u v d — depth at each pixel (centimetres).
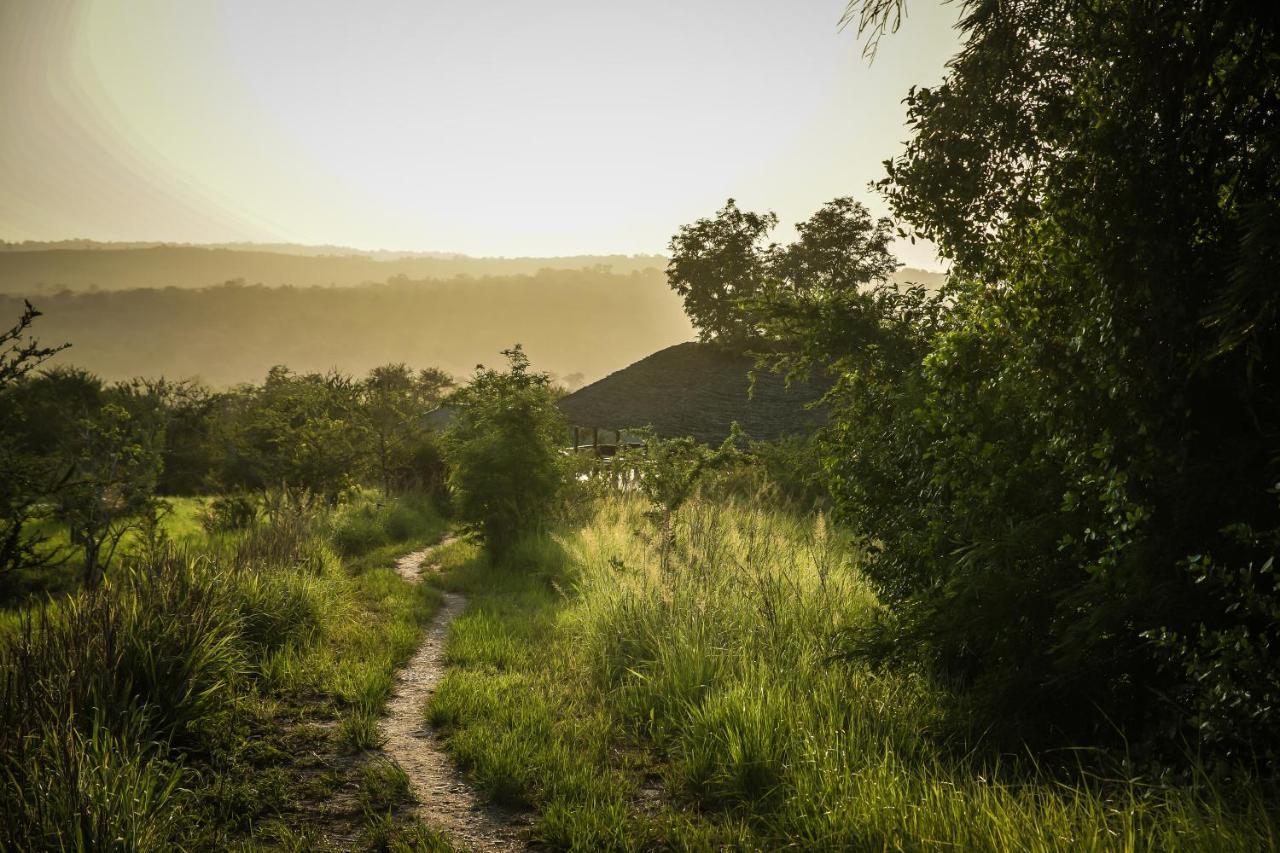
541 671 720
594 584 943
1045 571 475
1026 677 471
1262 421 381
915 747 479
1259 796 317
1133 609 398
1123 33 398
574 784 462
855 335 661
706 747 496
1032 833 327
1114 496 394
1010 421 515
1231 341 324
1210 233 390
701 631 688
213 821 404
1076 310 439
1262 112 365
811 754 453
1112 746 438
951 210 533
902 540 586
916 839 349
